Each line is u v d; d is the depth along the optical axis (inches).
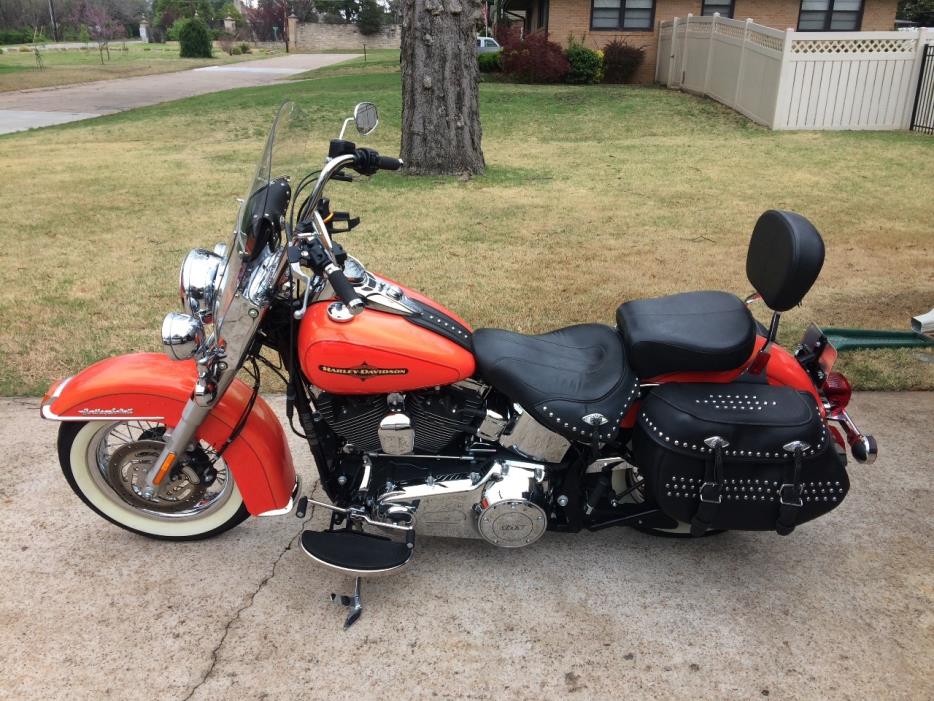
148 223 326.3
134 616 107.0
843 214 340.5
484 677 97.2
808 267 95.7
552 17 822.5
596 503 111.6
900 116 565.9
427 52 391.9
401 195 370.0
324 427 110.8
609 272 259.4
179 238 302.5
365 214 334.3
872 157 466.0
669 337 103.7
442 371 100.7
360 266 105.5
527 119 601.3
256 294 99.7
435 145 408.5
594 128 573.3
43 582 113.3
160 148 527.5
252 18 2583.7
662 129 571.8
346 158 96.1
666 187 392.8
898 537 125.6
